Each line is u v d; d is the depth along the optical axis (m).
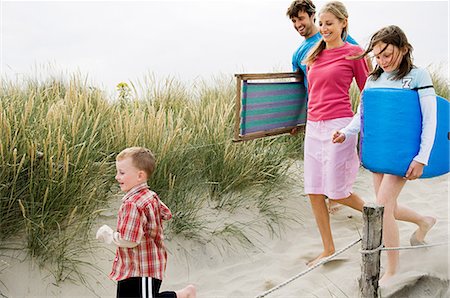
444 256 4.32
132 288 3.21
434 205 5.89
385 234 3.97
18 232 4.13
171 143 5.05
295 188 6.04
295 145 6.56
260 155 5.67
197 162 5.41
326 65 4.48
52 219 4.10
